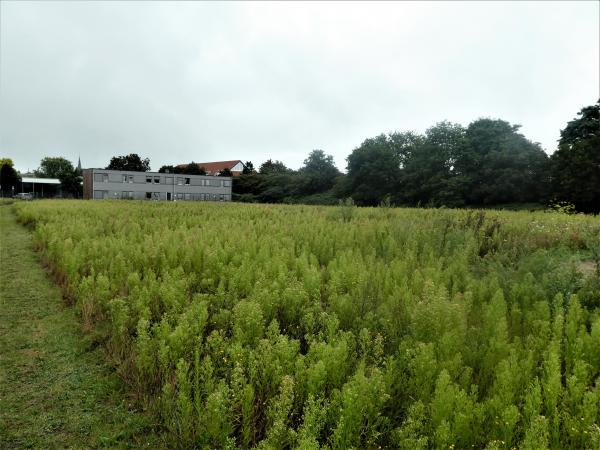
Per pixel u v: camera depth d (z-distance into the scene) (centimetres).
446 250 1008
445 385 336
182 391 371
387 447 350
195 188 7800
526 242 1097
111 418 407
